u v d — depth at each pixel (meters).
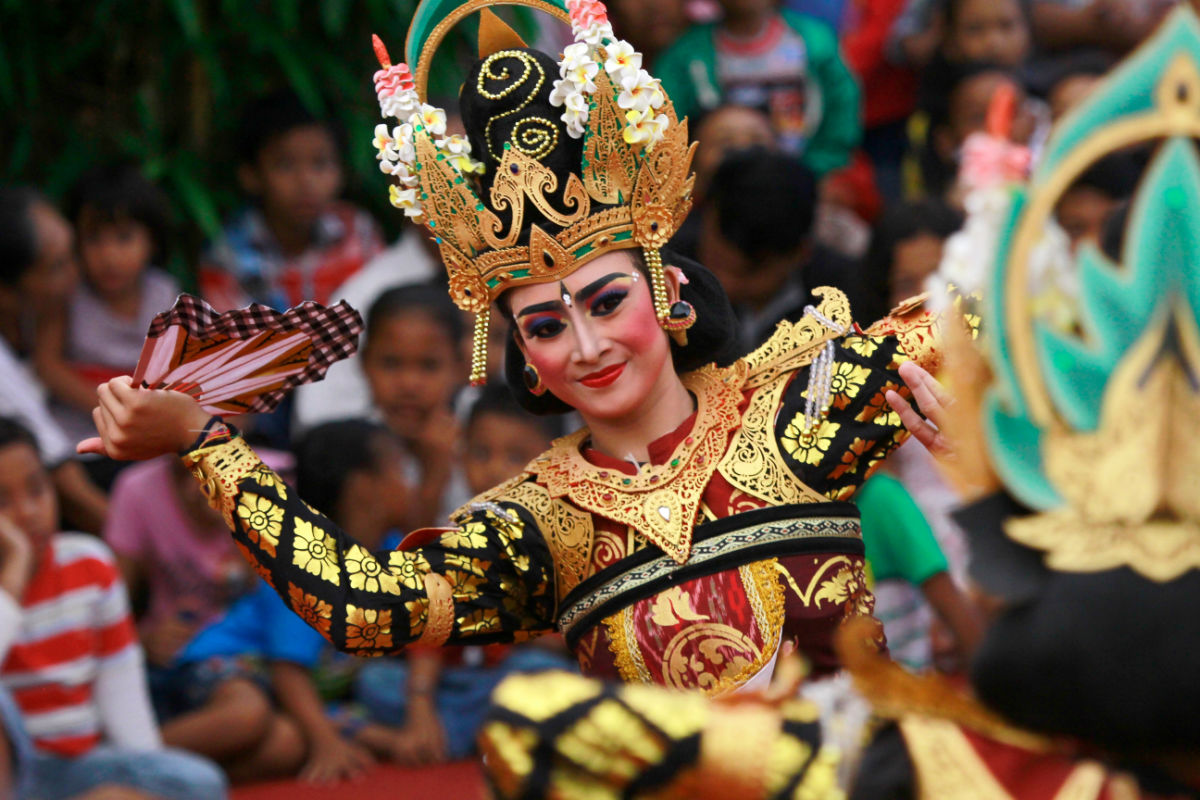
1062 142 2.95
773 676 4.50
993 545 2.95
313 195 10.88
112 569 8.24
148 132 11.42
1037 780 2.88
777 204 9.28
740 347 5.29
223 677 8.58
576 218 4.59
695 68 12.02
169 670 8.73
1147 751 2.80
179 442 4.46
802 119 12.20
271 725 8.53
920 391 4.50
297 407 10.16
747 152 9.54
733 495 4.65
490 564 4.64
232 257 10.87
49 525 8.02
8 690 7.90
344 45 11.77
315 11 11.67
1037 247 2.96
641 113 4.57
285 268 10.98
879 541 7.96
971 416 3.02
